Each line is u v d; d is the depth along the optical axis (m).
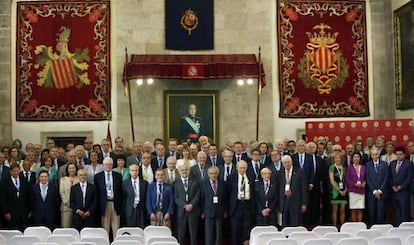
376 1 21.44
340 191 15.12
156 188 13.65
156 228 11.23
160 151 15.08
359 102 21.30
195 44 20.89
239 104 20.84
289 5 21.22
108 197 13.85
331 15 21.33
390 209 16.09
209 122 20.81
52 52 20.83
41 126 20.73
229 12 21.02
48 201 13.96
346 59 21.33
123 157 15.01
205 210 13.50
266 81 20.98
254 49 21.03
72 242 9.82
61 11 20.88
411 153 15.80
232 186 13.68
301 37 21.22
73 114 20.78
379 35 21.41
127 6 20.86
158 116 20.69
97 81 20.83
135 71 19.48
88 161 15.45
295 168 14.01
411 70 19.55
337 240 10.25
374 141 18.38
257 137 20.77
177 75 19.45
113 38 20.95
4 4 20.73
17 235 10.45
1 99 20.56
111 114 20.81
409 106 19.66
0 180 14.12
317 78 21.22
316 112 21.16
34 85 20.75
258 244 10.15
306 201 13.95
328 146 17.41
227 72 19.55
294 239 9.34
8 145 20.22
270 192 13.70
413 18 19.39
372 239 10.24
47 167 14.91
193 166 14.02
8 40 20.72
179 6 20.92
